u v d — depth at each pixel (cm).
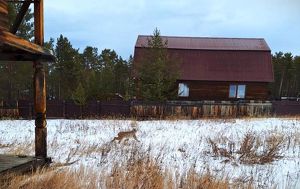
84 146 1276
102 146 1277
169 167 917
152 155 1069
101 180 752
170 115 2981
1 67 3584
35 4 883
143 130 1919
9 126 2381
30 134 1917
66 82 5266
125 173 814
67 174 754
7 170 720
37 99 903
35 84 902
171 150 1247
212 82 3600
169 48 3775
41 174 759
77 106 3122
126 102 3072
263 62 3722
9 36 703
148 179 742
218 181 748
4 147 1336
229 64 3694
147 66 3006
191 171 817
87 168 835
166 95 3108
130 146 1299
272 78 3616
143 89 3041
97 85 3372
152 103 3033
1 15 700
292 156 1138
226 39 4203
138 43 3747
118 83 6328
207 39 4197
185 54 3747
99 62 6794
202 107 3042
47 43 3688
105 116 2994
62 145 1377
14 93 4366
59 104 3133
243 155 1105
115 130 1925
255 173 887
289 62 7738
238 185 759
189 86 3594
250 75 3622
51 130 2034
